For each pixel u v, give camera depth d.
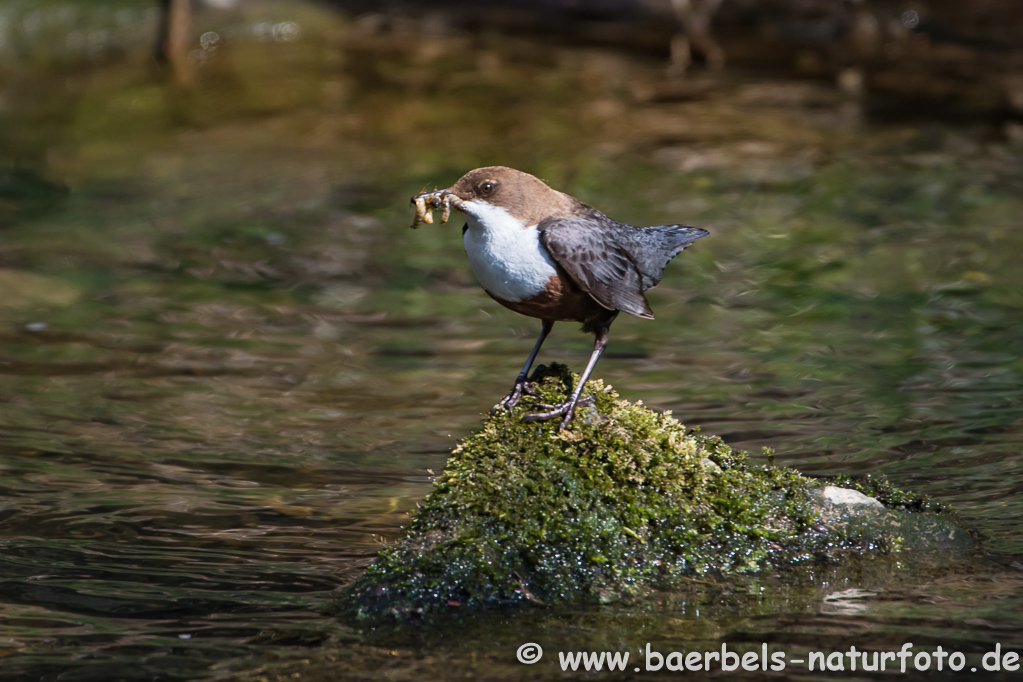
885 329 12.43
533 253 6.93
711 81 24.06
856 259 14.70
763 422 9.91
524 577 6.43
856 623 6.14
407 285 14.34
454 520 6.67
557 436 6.97
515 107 22.17
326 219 16.67
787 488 7.25
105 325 12.77
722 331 12.56
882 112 21.75
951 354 11.60
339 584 6.77
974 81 23.81
